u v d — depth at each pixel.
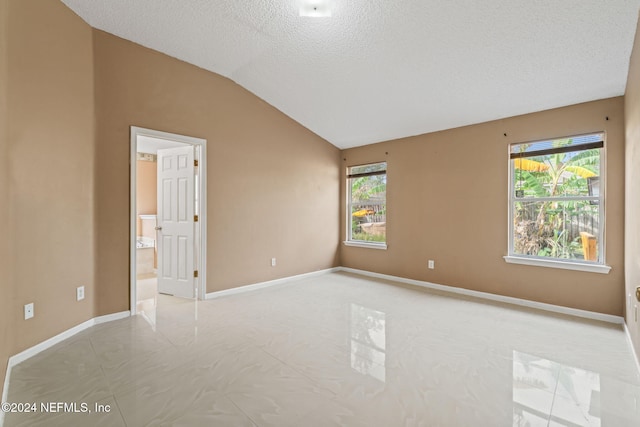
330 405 1.79
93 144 2.98
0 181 1.90
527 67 2.90
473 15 2.45
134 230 3.28
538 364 2.27
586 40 2.49
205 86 3.86
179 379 2.06
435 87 3.46
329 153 5.52
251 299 3.90
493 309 3.53
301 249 5.06
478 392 1.92
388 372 2.16
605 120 3.15
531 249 3.68
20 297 2.29
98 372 2.14
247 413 1.72
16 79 2.27
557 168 3.50
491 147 3.93
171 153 4.03
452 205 4.29
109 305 3.12
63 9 2.66
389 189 5.02
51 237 2.55
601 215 3.22
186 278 3.95
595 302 3.22
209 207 3.92
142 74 3.33
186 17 2.86
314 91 4.06
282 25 2.92
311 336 2.77
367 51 3.10
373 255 5.25
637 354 2.26
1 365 1.85
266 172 4.55
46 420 1.65
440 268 4.41
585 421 1.66
